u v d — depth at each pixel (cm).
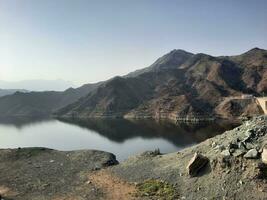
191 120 15812
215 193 2270
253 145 2514
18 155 4062
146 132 12100
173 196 2411
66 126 15888
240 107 16275
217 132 11144
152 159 3341
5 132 13750
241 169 2344
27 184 2952
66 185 2900
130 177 2970
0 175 3269
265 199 2020
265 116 2997
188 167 2658
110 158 3822
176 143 9106
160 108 18900
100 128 14350
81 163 3641
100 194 2617
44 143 10294
